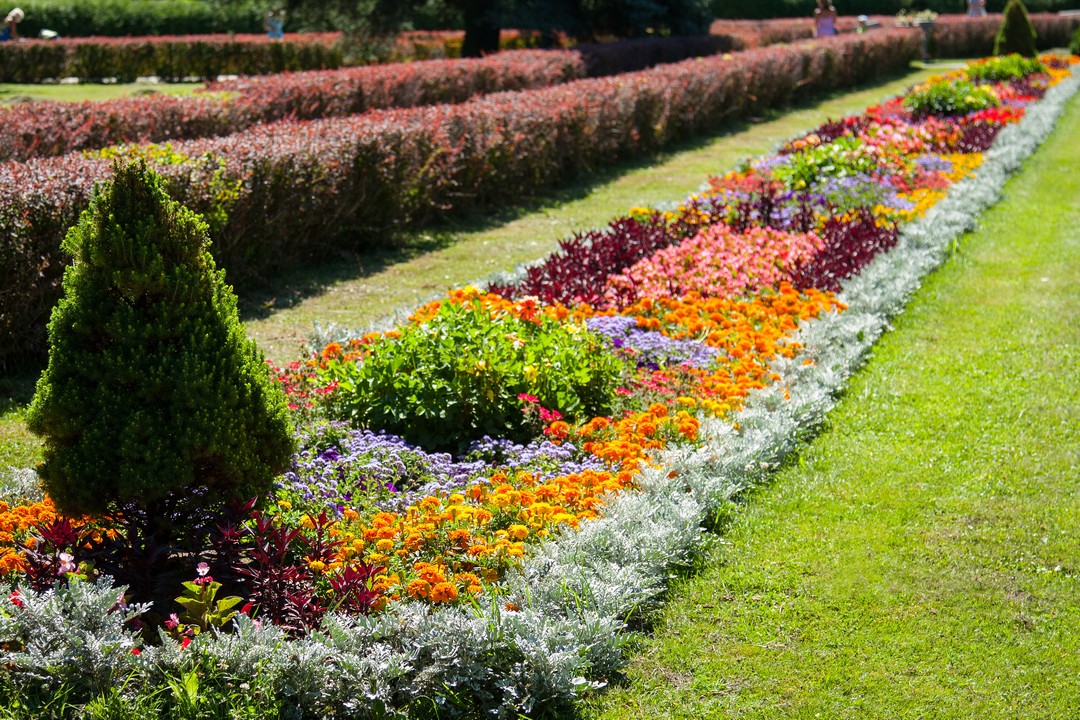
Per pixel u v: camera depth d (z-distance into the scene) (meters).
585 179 14.20
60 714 3.12
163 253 3.66
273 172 8.75
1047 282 8.68
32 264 6.74
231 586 3.75
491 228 11.31
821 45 24.30
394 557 4.04
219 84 15.25
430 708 3.37
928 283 8.64
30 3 32.22
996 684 3.63
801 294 7.85
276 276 9.08
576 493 4.58
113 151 8.37
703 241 8.87
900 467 5.34
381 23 24.55
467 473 4.98
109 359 3.57
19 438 5.77
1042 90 20.78
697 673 3.70
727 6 42.91
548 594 3.83
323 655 3.28
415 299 8.48
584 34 26.28
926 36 34.72
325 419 5.54
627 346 6.56
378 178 10.02
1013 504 4.93
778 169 11.80
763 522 4.77
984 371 6.68
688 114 17.58
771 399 5.79
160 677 3.25
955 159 13.27
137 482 3.57
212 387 3.68
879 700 3.56
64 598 3.32
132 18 32.84
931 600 4.14
